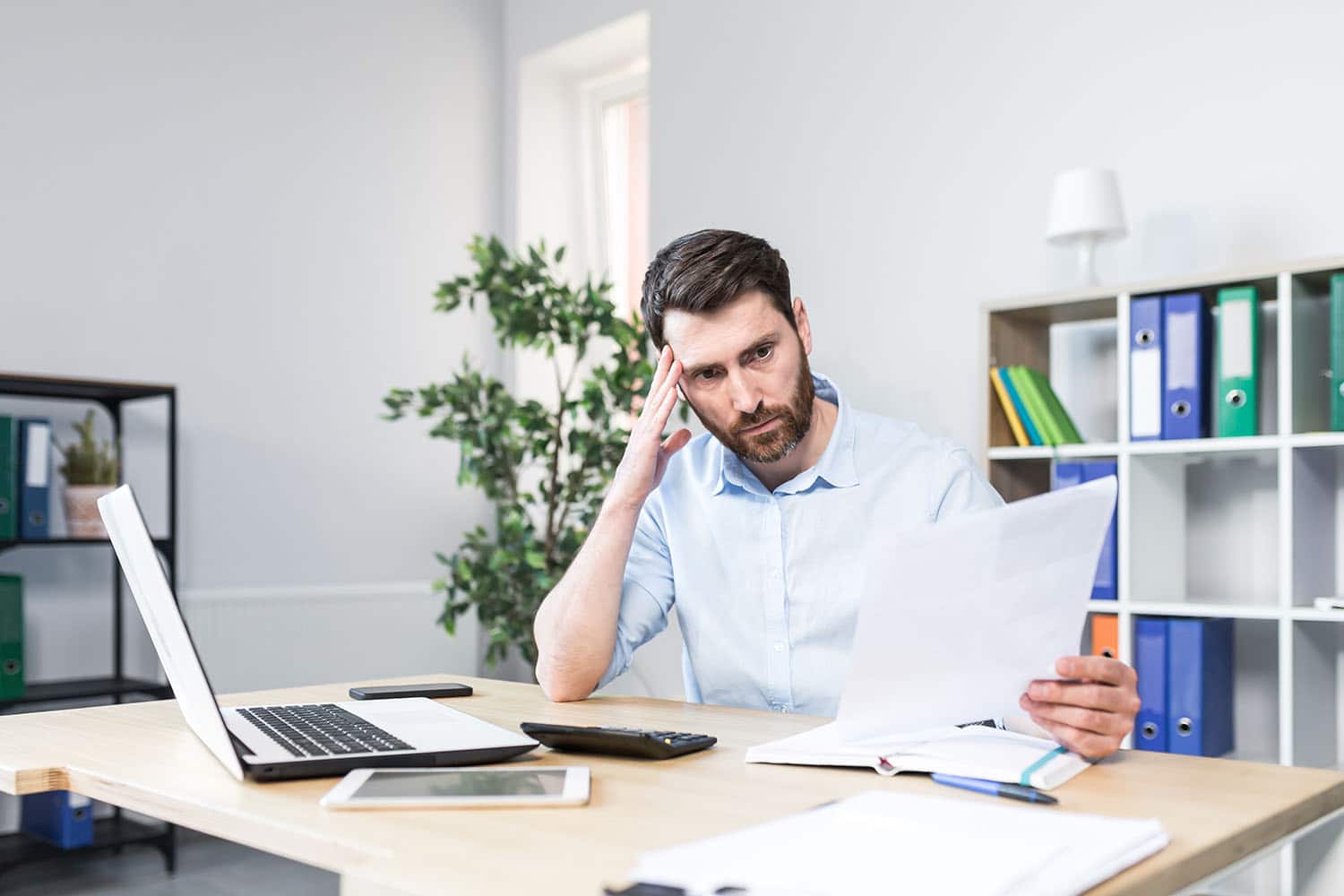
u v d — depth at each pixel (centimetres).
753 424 141
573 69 430
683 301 137
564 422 415
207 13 354
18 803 311
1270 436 218
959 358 299
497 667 406
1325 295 233
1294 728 213
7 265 312
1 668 278
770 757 104
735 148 355
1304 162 244
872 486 156
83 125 327
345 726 114
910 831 73
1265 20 250
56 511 315
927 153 308
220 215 354
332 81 384
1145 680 231
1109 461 248
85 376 324
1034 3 288
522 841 77
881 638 95
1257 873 221
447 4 417
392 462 390
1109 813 85
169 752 110
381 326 391
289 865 299
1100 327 274
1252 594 247
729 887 62
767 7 348
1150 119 267
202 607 336
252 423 358
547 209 431
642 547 164
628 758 106
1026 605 97
